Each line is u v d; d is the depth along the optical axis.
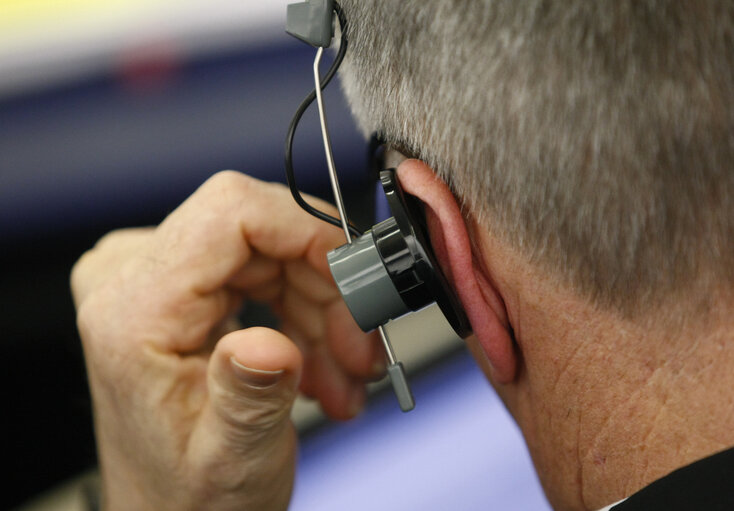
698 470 0.50
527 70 0.57
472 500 1.93
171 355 1.13
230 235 1.16
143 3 4.77
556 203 0.60
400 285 0.73
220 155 3.86
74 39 4.77
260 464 1.06
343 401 1.33
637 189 0.56
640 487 0.65
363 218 2.75
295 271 1.24
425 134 0.67
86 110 4.20
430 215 0.75
